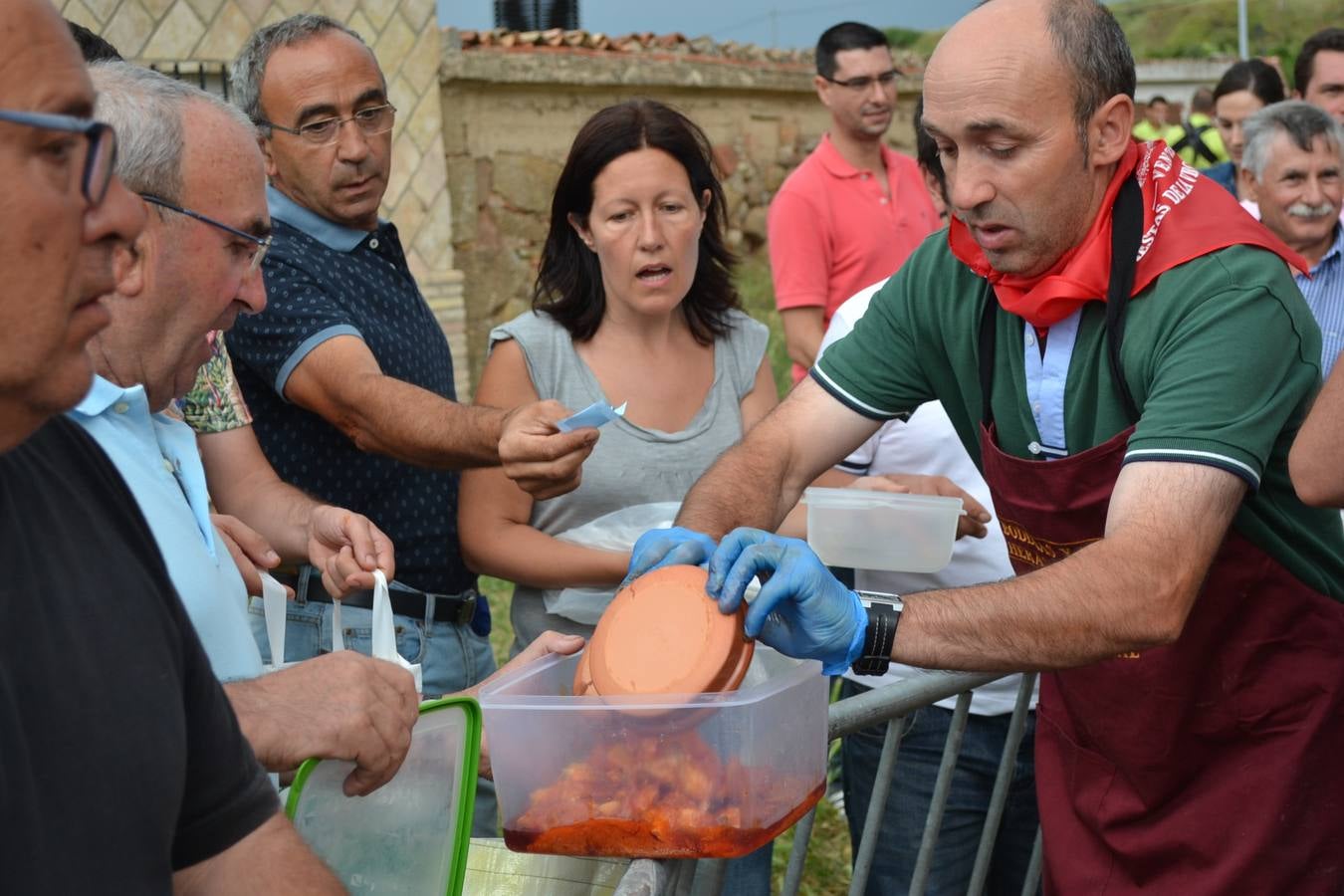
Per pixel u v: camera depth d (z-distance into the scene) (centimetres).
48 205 104
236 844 138
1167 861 238
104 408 176
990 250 218
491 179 863
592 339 302
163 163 179
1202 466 200
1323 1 1773
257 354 281
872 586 311
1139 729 233
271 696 153
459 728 166
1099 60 208
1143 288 213
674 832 166
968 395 244
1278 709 226
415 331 312
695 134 301
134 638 122
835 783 371
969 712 287
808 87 1156
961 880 299
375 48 759
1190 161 885
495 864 187
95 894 116
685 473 299
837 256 518
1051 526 231
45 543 120
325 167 294
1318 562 229
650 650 172
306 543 246
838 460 259
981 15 212
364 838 160
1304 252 455
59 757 115
